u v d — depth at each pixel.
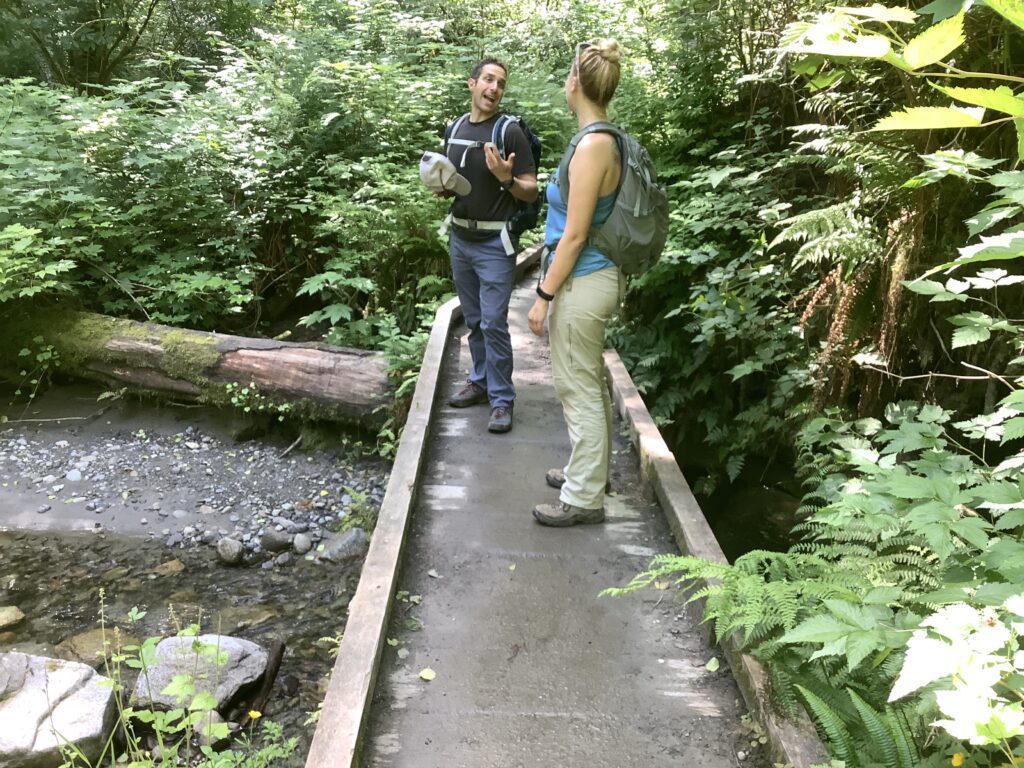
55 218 6.46
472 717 2.08
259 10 11.70
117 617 3.97
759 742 1.99
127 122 6.84
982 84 2.87
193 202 7.11
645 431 3.61
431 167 3.52
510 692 2.18
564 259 2.67
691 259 4.77
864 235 3.68
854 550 2.29
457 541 2.95
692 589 2.58
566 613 2.54
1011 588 1.37
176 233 7.23
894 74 3.57
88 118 6.72
